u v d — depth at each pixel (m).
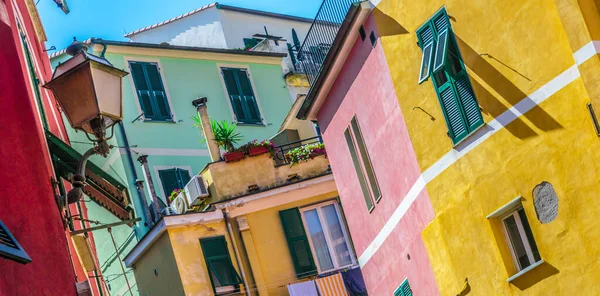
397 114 19.69
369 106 20.98
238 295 28.56
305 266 29.25
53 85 12.48
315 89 22.84
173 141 35.75
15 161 12.46
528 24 16.58
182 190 31.30
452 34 18.05
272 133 38.50
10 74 13.51
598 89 15.35
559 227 16.22
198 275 28.33
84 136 35.28
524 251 17.09
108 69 12.68
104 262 34.72
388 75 19.80
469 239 17.83
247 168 30.30
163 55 37.12
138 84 36.06
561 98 16.17
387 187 20.80
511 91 16.95
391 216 20.86
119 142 34.66
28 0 26.06
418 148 19.11
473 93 17.72
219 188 29.97
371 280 22.73
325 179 30.06
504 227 17.42
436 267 18.77
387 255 21.50
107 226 14.55
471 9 17.58
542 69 16.42
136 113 35.53
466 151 17.91
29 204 12.45
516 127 16.92
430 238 18.80
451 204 18.19
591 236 15.78
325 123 23.56
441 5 18.22
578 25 15.48
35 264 11.94
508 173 17.05
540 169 16.52
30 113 13.55
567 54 16.02
